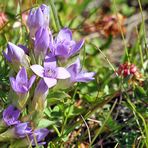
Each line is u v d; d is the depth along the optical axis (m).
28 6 0.61
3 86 0.44
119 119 0.49
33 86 0.39
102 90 0.51
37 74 0.38
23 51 0.39
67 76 0.38
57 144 0.43
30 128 0.38
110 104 0.50
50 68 0.38
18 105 0.38
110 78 0.52
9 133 0.38
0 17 0.53
